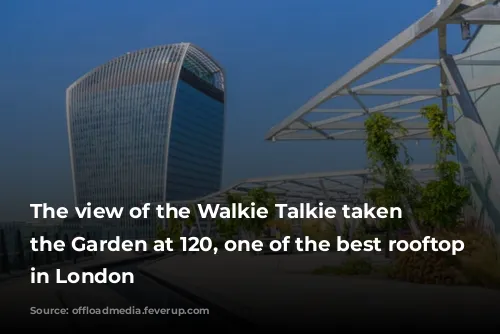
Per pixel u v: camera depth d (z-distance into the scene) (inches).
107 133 6387.8
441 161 709.3
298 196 1876.2
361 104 823.1
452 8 490.0
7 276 882.8
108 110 6382.9
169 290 688.4
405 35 563.5
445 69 627.8
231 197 1737.2
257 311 445.1
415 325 367.9
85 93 6594.5
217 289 626.2
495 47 650.2
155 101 6102.4
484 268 603.8
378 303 475.5
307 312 435.5
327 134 1036.5
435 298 497.0
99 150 6446.9
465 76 868.6
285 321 396.2
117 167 6289.4
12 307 523.2
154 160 6048.2
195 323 422.6
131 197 6141.7
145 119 6127.0
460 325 364.5
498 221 618.5
